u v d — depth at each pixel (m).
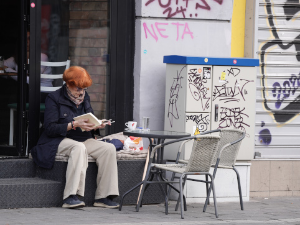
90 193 9.63
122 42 11.03
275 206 10.42
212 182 9.09
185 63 10.13
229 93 10.52
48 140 9.69
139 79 10.97
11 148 10.49
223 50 11.47
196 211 9.52
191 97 10.22
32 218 8.33
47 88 10.53
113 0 10.95
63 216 8.55
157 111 11.09
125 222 8.18
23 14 10.27
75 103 9.73
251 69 10.66
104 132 11.05
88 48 10.92
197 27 11.27
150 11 10.91
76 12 10.78
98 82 11.05
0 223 7.89
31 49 10.28
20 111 10.33
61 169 9.43
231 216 9.11
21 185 9.16
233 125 10.60
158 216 8.84
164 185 10.27
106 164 9.45
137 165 9.95
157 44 11.02
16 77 10.86
